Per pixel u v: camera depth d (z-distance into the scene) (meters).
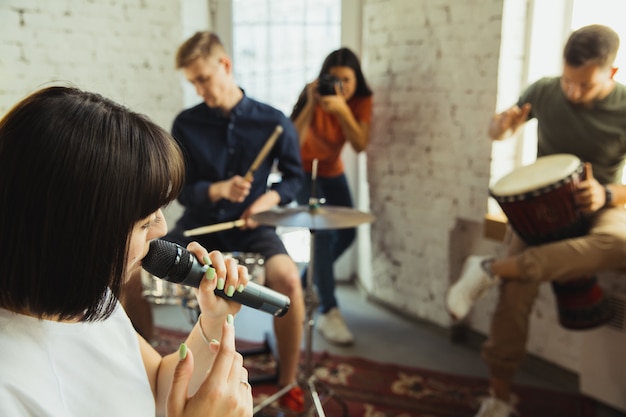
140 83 2.93
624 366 2.07
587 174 1.79
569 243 1.78
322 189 2.94
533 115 2.17
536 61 2.40
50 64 2.69
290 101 3.33
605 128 1.95
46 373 0.70
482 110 2.46
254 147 2.33
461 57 2.51
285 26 3.24
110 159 0.65
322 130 2.81
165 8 2.91
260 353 2.53
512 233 2.27
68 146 0.63
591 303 1.93
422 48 2.68
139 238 0.74
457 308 1.95
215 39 2.21
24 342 0.69
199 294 0.95
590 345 2.17
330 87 2.63
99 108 0.67
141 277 2.00
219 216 2.29
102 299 0.72
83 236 0.65
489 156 2.47
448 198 2.69
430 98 2.68
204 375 0.97
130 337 0.88
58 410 0.69
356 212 2.08
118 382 0.81
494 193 1.89
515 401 2.15
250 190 2.34
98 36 2.78
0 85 2.61
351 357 2.59
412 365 2.53
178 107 3.04
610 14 2.20
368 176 3.11
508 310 1.96
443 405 2.20
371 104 2.86
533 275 1.79
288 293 2.03
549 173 1.81
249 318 3.00
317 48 3.25
